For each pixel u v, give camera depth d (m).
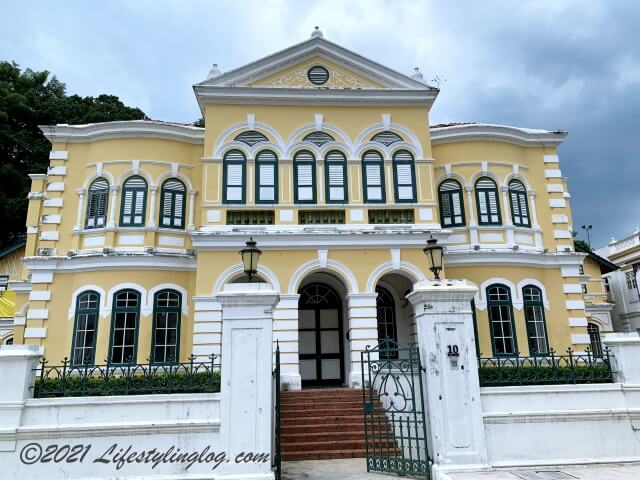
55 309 18.06
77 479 8.76
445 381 9.42
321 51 19.61
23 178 34.75
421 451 10.62
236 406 9.05
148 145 19.30
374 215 18.56
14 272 27.78
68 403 9.09
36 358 9.57
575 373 10.52
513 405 9.67
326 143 18.97
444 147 20.61
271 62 19.30
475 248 19.38
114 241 18.38
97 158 19.30
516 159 20.91
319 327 20.06
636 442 9.74
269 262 17.44
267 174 18.58
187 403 9.23
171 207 19.30
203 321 16.81
